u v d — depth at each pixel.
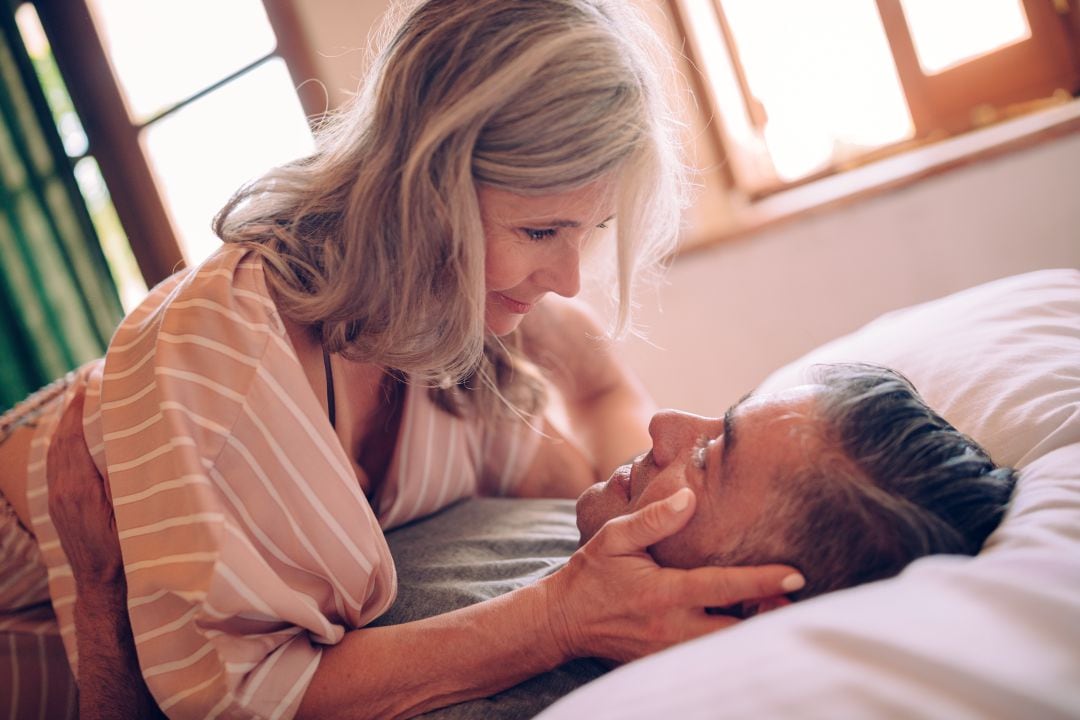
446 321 0.94
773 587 0.72
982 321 1.11
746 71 2.10
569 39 0.83
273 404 0.86
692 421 0.88
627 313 1.01
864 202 1.89
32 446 1.04
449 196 0.85
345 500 0.88
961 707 0.45
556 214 0.88
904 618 0.52
